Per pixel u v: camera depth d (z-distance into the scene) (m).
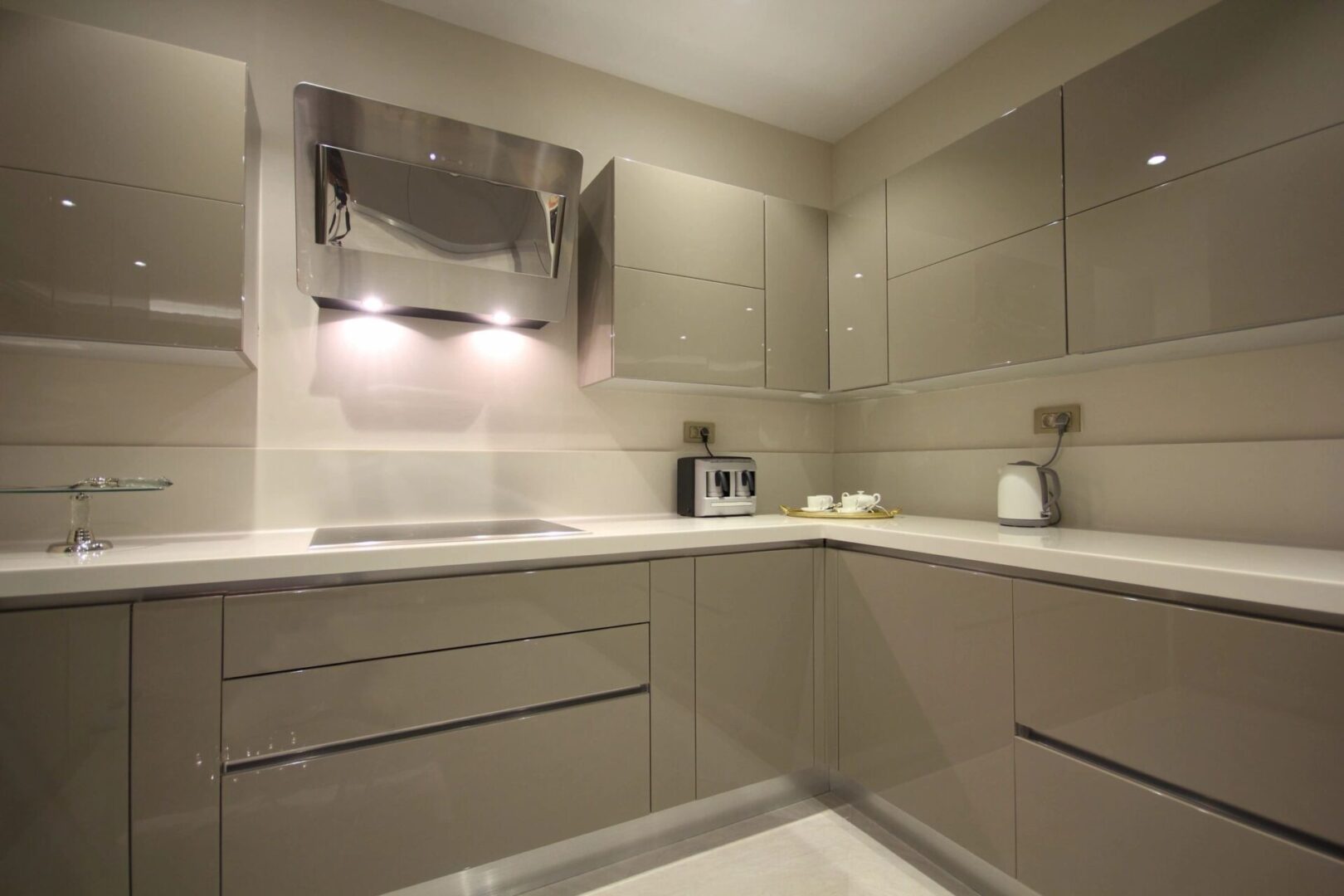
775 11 1.91
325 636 1.25
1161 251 1.33
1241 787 0.99
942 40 2.06
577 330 2.14
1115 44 1.73
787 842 1.71
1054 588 1.28
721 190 2.08
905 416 2.35
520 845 1.43
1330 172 1.09
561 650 1.49
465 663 1.38
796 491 2.56
